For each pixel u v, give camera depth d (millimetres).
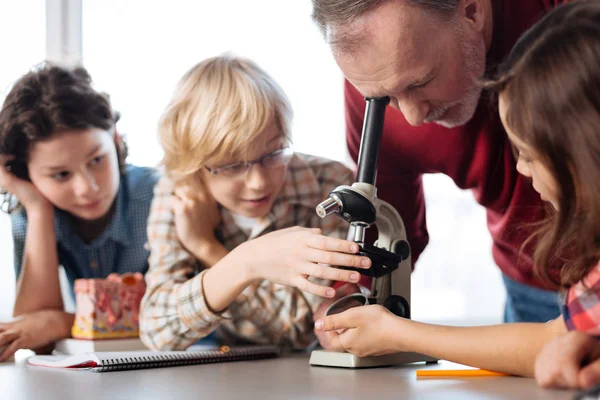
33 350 1688
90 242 1968
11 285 2281
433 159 1680
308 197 1708
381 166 1753
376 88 1223
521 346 1021
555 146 951
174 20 2504
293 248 1252
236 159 1540
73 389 997
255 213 1600
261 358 1423
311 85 2635
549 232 1042
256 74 1591
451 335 1073
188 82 1625
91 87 1878
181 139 1590
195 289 1430
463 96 1361
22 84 1795
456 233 3162
